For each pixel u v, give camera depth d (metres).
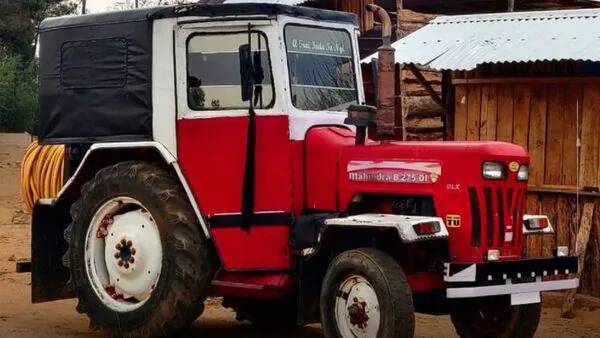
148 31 8.07
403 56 10.90
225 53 7.87
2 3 46.09
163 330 7.95
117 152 8.49
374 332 7.02
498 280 6.97
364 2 13.80
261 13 7.71
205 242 7.93
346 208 7.60
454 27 11.59
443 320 9.74
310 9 8.02
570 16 11.19
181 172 7.90
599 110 10.65
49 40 8.66
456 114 11.75
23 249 13.98
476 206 7.13
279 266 7.70
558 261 7.30
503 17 11.54
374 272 6.90
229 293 7.93
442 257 7.21
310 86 8.02
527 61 10.02
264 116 7.70
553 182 10.98
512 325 7.77
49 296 9.02
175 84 7.95
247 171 7.72
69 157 8.89
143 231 8.16
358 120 7.53
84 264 8.40
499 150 7.25
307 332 9.10
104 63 8.30
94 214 8.34
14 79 39.53
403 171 7.36
